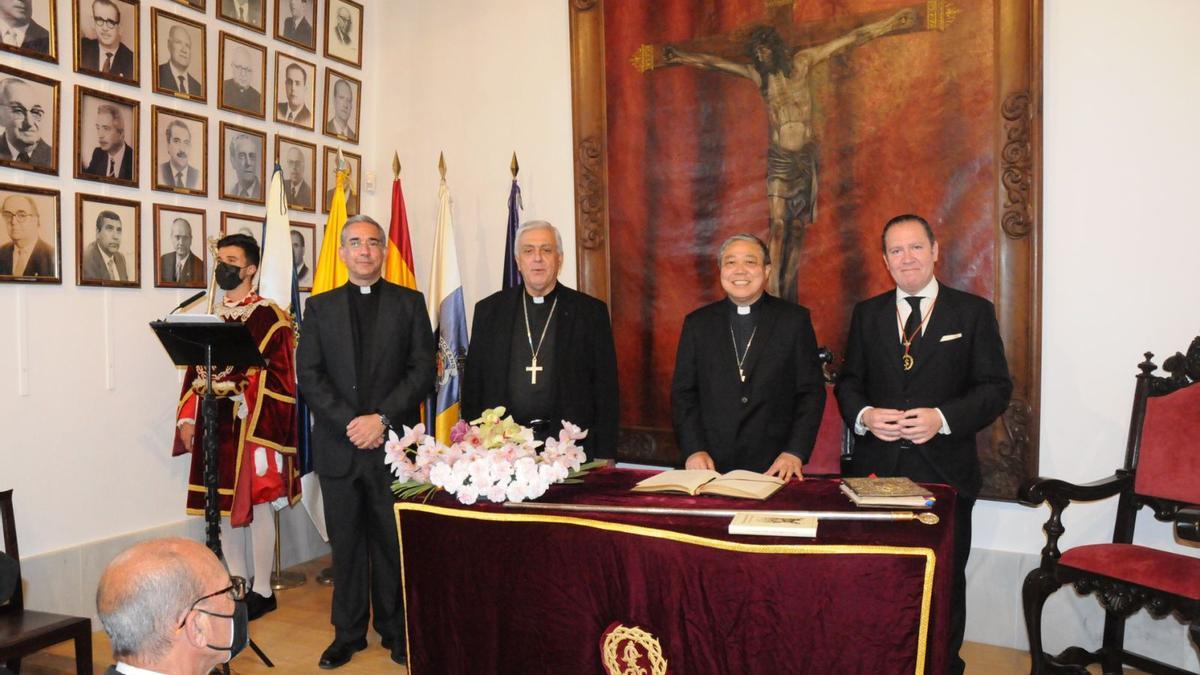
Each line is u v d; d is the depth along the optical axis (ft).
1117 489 10.07
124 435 13.15
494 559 7.88
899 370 10.02
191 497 12.76
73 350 12.42
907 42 12.38
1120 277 11.32
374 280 11.79
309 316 11.51
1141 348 11.19
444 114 16.83
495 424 8.53
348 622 11.31
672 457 14.29
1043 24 11.58
